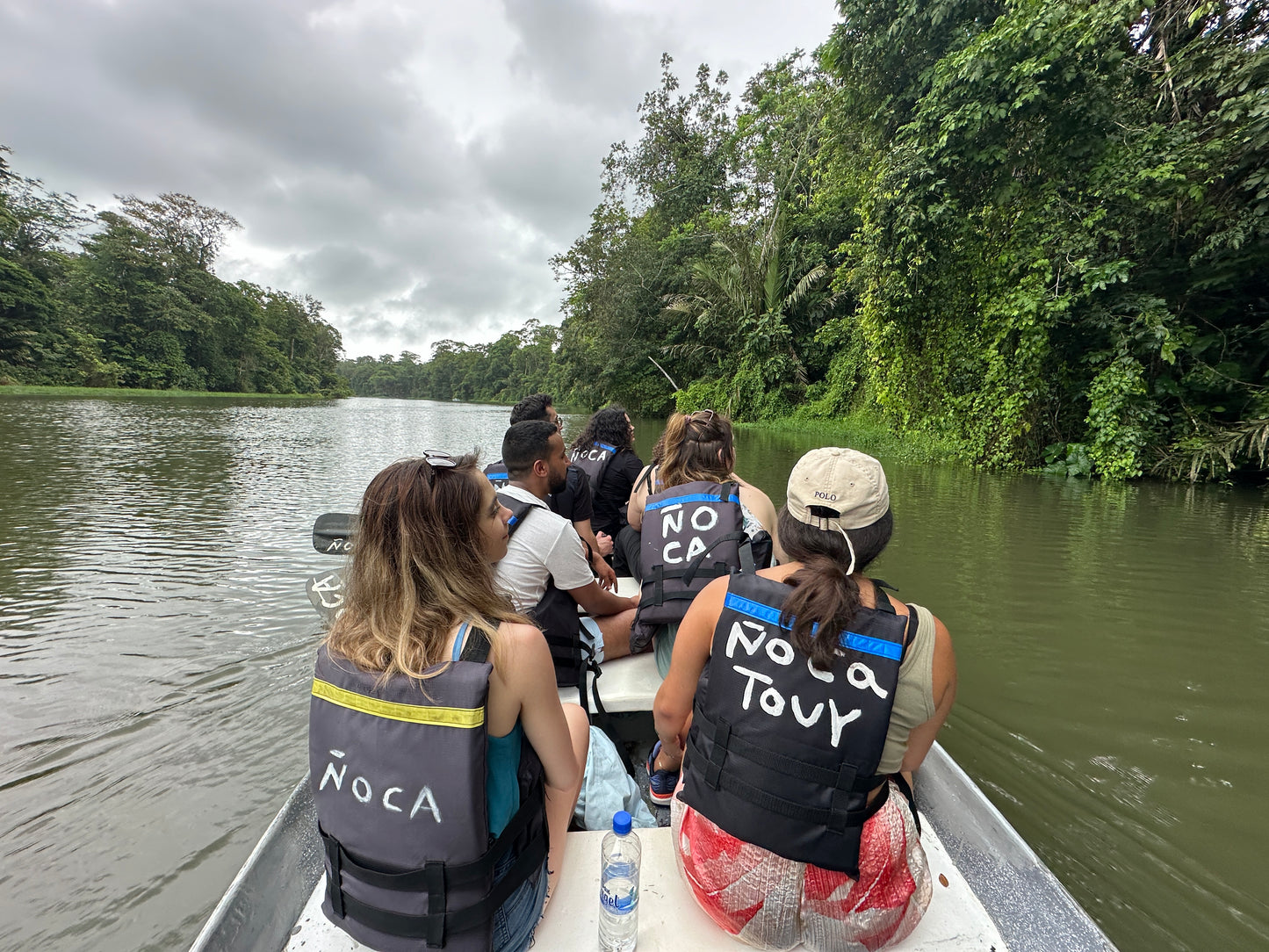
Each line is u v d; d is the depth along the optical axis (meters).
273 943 1.32
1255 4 8.12
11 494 7.63
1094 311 8.91
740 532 2.18
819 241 20.09
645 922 1.35
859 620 1.17
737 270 20.91
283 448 13.70
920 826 1.65
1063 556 5.21
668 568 2.17
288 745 2.70
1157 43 8.95
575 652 2.21
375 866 1.12
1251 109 7.60
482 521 1.26
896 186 9.51
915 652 1.16
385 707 1.09
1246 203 8.12
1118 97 8.57
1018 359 9.23
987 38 8.12
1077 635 3.72
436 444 15.20
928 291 10.10
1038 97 7.90
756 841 1.20
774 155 21.00
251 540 5.80
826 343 18.81
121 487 8.27
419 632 1.12
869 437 14.26
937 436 11.45
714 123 25.66
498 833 1.15
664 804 1.91
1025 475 9.52
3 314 33.19
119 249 41.56
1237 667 3.34
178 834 2.20
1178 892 1.93
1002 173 8.92
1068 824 2.22
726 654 1.25
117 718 2.88
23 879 2.00
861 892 1.20
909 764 1.32
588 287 27.67
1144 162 8.17
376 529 1.18
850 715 1.15
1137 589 4.44
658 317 25.19
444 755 1.05
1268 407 8.08
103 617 3.98
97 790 2.41
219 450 12.82
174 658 3.45
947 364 10.59
